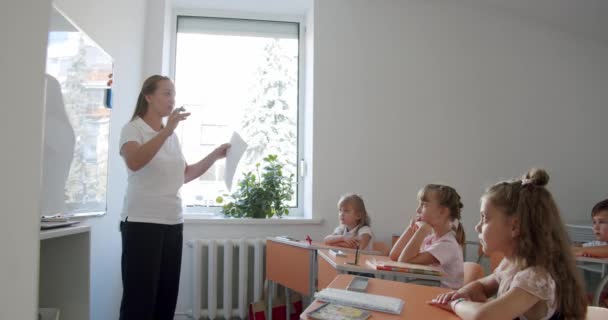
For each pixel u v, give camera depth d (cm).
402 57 329
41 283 151
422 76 330
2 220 101
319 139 316
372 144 321
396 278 172
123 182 267
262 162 338
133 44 280
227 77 341
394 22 331
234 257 307
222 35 344
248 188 317
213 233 304
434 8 336
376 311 103
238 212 313
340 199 286
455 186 326
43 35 108
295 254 238
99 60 215
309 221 307
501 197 108
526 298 96
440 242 198
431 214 207
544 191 106
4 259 101
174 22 338
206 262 301
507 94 338
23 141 104
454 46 335
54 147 168
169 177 188
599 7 309
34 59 106
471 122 332
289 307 278
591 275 290
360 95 323
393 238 303
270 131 342
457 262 192
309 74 333
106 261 242
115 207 254
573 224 319
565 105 345
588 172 343
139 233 177
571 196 339
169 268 190
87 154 203
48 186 164
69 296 150
